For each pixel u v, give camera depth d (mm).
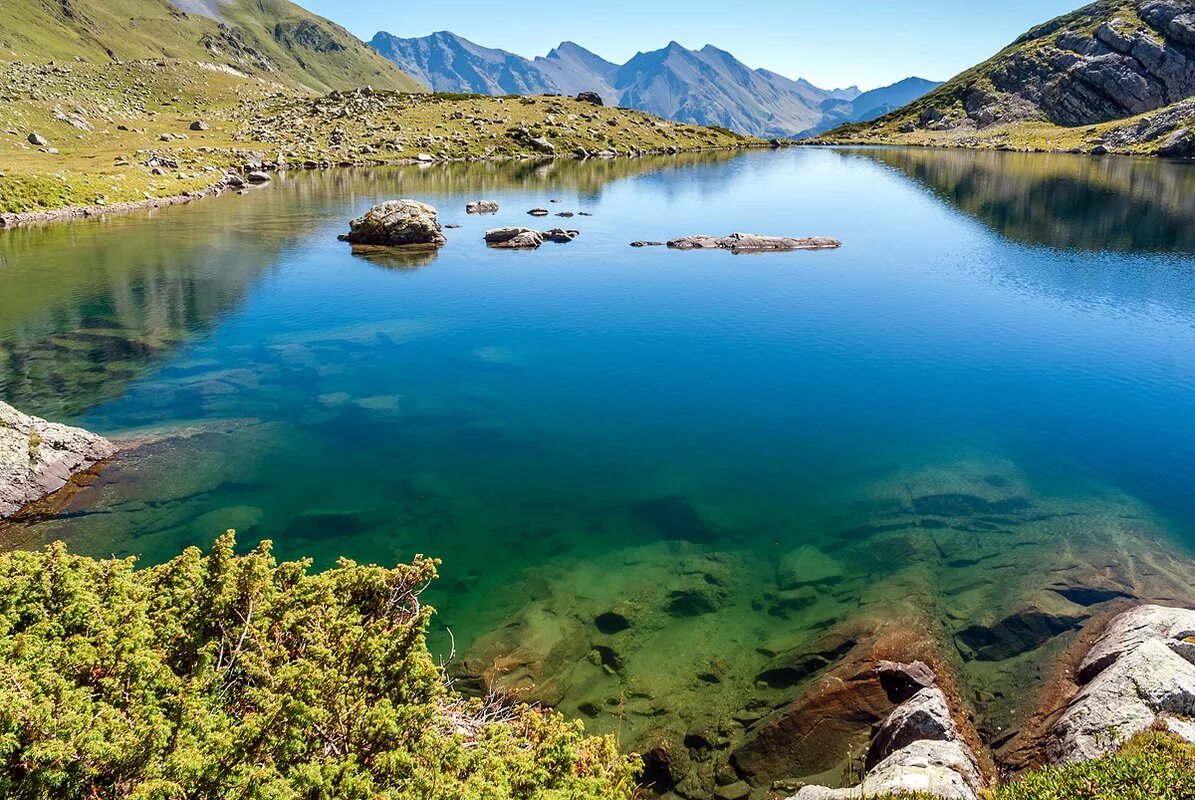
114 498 24641
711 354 39969
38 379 35062
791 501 24969
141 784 7875
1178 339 41906
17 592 10320
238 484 25797
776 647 17766
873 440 29484
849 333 43625
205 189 105062
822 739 14586
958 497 24969
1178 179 117938
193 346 40562
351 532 22781
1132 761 10914
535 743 11336
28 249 63500
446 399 33719
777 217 90438
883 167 153625
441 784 9156
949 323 45500
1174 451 28344
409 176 132375
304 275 58312
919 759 12289
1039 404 32969
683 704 16000
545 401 33562
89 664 9586
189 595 11883
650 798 13773
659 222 87125
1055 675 16094
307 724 9422
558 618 18750
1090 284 55281
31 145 122938
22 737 7977
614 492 25531
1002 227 81188
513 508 24406
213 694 10422
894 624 17734
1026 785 10977
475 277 58625
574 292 53750
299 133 164875
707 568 21141
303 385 35250
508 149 171750
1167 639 15492
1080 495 25047
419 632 11867
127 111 179250
